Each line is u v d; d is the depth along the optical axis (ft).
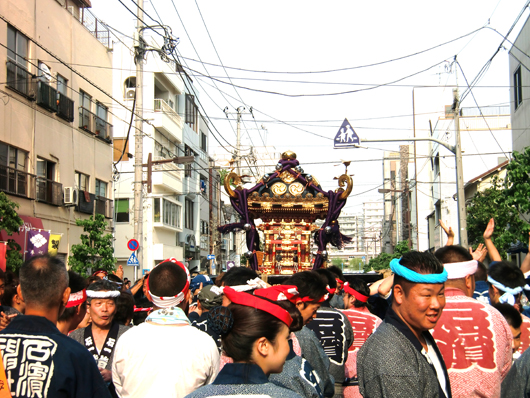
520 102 71.20
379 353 9.95
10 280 18.01
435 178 129.49
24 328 10.39
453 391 11.27
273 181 31.48
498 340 11.44
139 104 59.26
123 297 18.21
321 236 30.91
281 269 31.09
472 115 114.62
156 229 105.19
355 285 18.15
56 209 65.87
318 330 15.76
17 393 9.85
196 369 11.97
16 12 57.77
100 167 78.79
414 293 10.16
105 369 15.05
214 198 150.00
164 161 74.69
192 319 19.79
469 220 77.82
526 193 46.32
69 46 69.82
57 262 11.41
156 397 11.59
